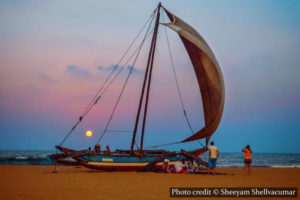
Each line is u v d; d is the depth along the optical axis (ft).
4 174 49.32
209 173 55.57
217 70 71.36
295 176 54.29
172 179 43.96
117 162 59.52
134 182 39.17
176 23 71.36
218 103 72.90
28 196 26.50
